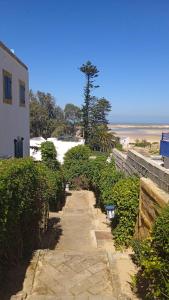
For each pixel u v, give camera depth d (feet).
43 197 19.86
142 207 17.07
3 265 13.73
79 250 19.12
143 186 17.03
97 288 13.07
